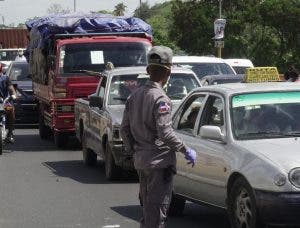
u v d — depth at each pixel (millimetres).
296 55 65812
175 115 11289
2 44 52438
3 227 10562
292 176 8383
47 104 22250
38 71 23844
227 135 9570
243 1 66438
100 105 15719
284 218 8398
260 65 66625
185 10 67375
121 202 12492
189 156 7414
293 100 10008
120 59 20312
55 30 21031
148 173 7488
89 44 20406
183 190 10609
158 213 7504
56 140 20984
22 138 24344
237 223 9102
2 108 19562
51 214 11500
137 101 7559
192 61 25109
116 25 21391
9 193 13492
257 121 9664
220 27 51312
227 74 22953
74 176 15641
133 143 7777
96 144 16016
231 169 9156
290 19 65062
